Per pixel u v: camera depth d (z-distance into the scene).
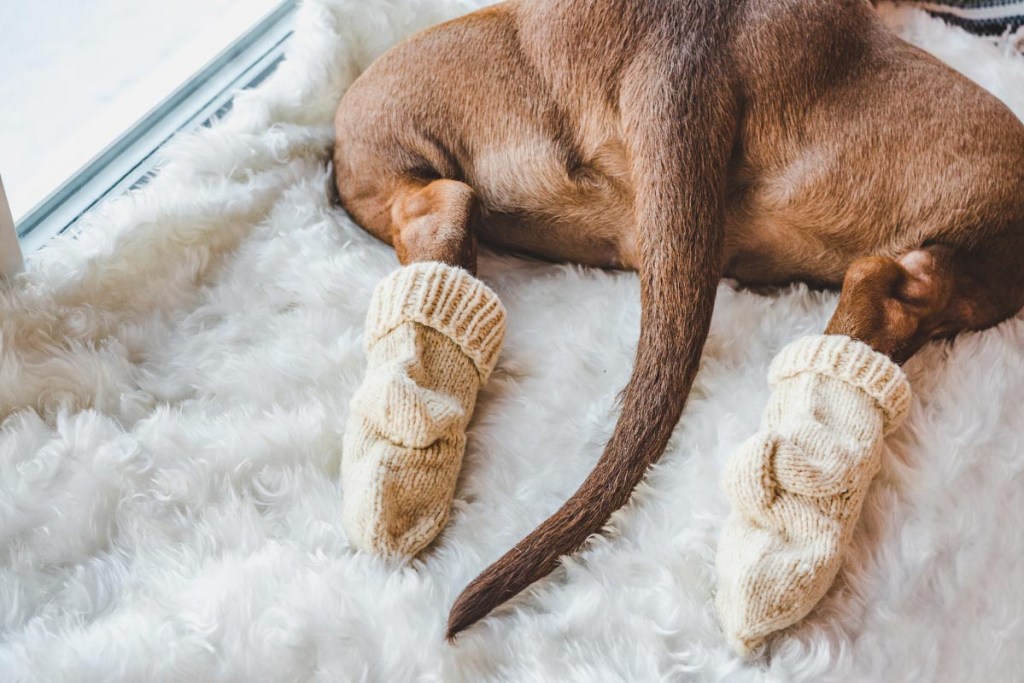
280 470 0.68
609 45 0.72
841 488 0.64
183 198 0.78
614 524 0.66
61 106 0.86
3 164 0.82
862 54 0.72
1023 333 0.73
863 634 0.62
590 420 0.71
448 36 0.76
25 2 0.88
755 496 0.63
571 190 0.75
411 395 0.65
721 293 0.76
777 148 0.72
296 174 0.82
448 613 0.62
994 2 0.91
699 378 0.72
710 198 0.70
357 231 0.81
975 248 0.72
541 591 0.64
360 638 0.61
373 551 0.64
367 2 0.86
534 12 0.74
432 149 0.77
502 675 0.61
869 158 0.71
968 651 0.61
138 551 0.65
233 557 0.64
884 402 0.67
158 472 0.68
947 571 0.63
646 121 0.70
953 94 0.71
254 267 0.78
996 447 0.68
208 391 0.72
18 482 0.67
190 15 0.94
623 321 0.75
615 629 0.62
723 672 0.60
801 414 0.66
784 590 0.61
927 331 0.71
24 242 0.79
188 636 0.60
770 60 0.71
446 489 0.67
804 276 0.77
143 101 0.88
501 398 0.72
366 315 0.73
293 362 0.73
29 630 0.61
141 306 0.76
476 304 0.70
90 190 0.83
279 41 0.94
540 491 0.68
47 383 0.71
